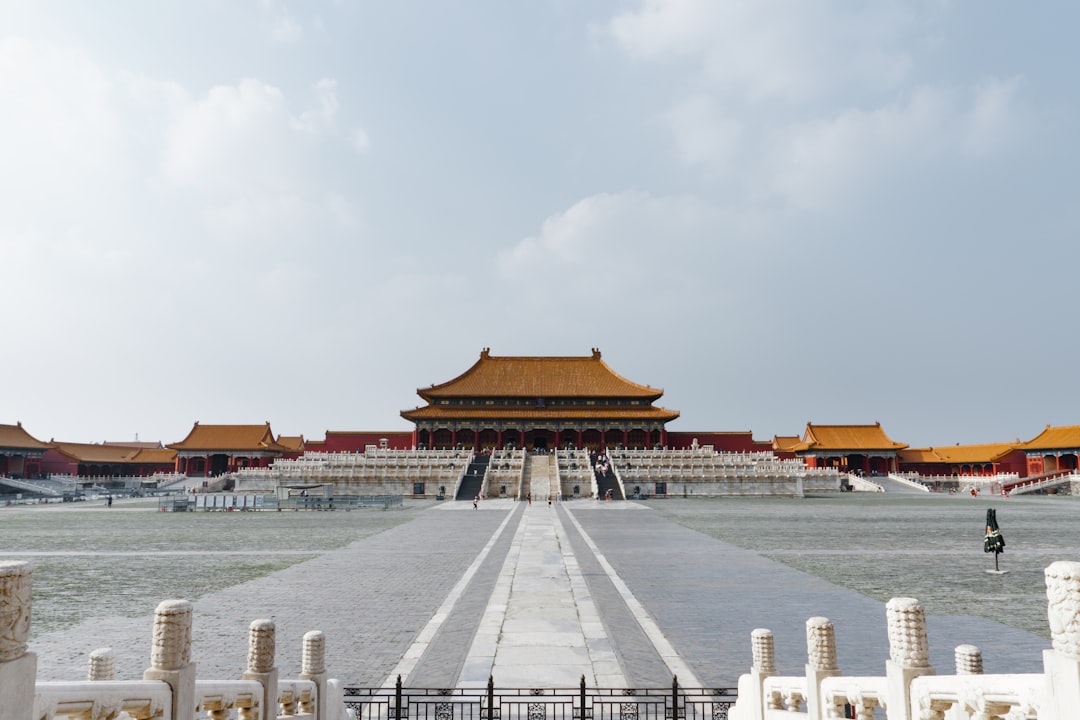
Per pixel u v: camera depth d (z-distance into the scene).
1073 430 124.25
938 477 137.88
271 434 153.25
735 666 16.61
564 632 19.69
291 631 20.17
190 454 145.12
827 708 9.55
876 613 22.23
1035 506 79.19
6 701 4.90
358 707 14.14
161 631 7.48
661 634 19.53
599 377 151.12
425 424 137.75
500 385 146.50
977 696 6.45
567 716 13.59
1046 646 18.28
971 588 26.53
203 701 8.22
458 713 13.87
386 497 78.25
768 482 101.38
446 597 24.83
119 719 6.84
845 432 151.12
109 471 147.38
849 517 61.72
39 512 72.69
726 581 27.88
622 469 103.19
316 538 44.78
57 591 26.22
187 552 37.62
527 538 43.75
